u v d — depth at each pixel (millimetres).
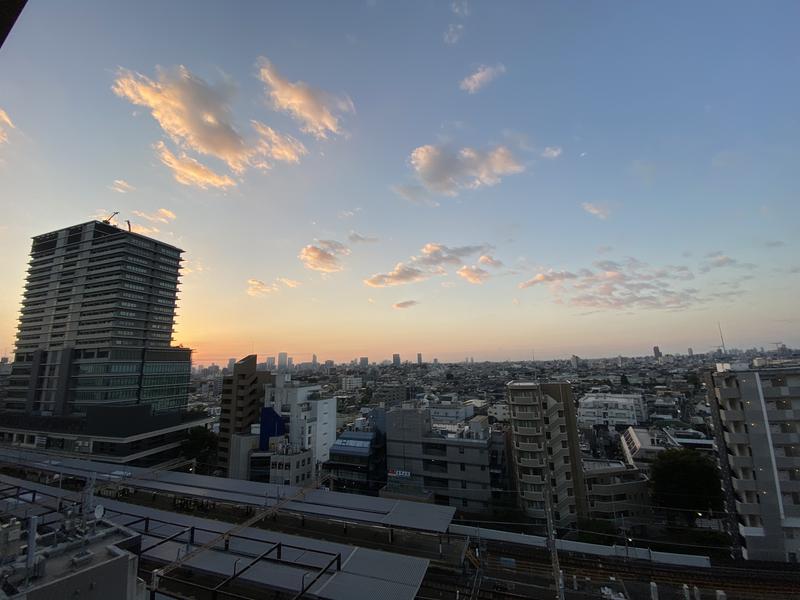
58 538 15945
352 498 34094
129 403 81500
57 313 88625
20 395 87625
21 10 4410
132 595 13836
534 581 27766
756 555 32562
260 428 61781
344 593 18625
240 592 20984
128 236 86750
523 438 45719
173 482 39250
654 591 26031
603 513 43188
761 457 34188
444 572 27266
